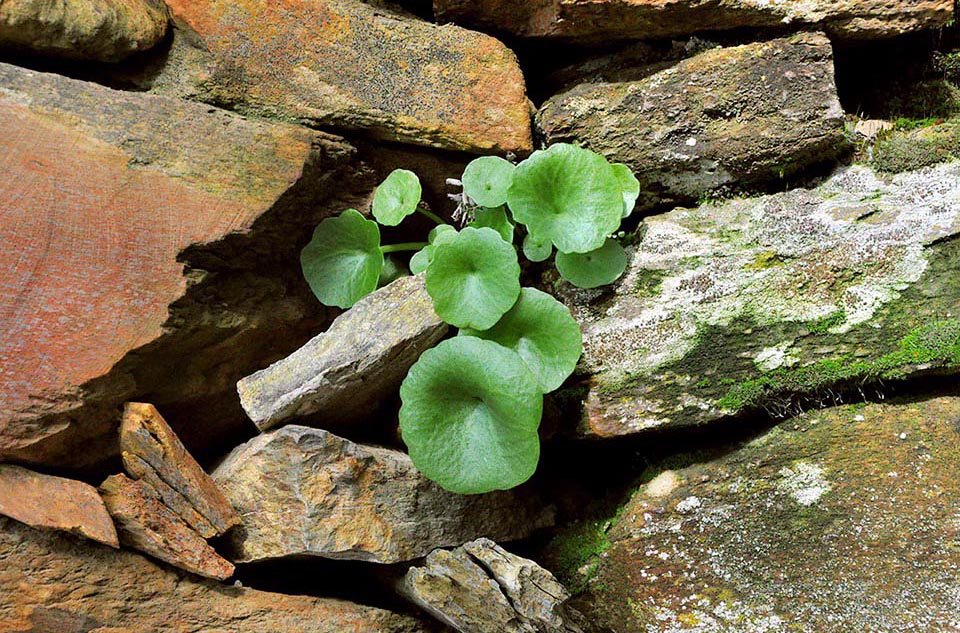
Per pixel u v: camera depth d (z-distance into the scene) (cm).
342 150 81
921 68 84
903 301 78
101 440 78
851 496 78
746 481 79
